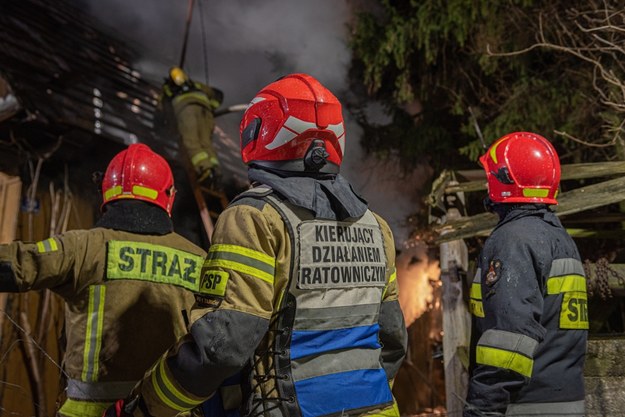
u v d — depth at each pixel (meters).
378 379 1.78
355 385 1.70
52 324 5.37
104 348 2.43
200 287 1.65
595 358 2.81
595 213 3.86
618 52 5.32
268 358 1.65
